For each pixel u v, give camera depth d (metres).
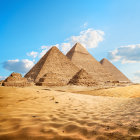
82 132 3.04
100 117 4.56
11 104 5.85
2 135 2.56
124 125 3.42
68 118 4.32
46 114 4.68
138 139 2.54
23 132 2.80
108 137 2.73
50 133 2.89
